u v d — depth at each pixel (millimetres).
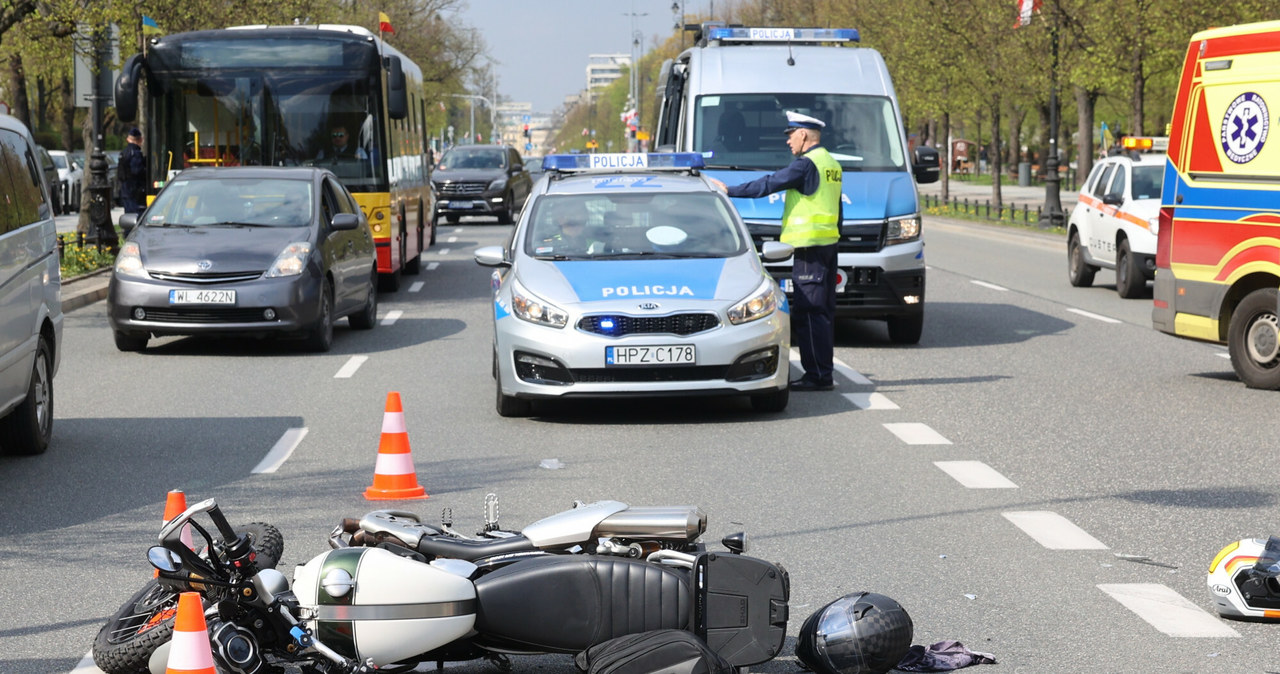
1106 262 23984
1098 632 6195
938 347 16922
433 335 18078
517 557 5383
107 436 11172
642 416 12117
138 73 20422
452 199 44906
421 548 5539
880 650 5125
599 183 13523
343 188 18562
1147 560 7414
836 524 8203
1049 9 39281
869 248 16422
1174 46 32219
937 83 51312
